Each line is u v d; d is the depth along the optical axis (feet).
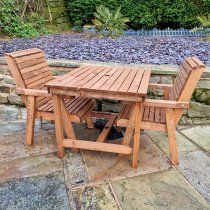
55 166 8.13
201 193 6.98
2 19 21.91
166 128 7.96
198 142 9.70
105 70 9.76
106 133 9.15
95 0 26.43
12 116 11.96
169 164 8.27
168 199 6.75
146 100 7.64
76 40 20.20
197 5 26.00
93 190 7.07
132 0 25.91
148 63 12.77
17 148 9.15
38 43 18.57
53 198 6.78
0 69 12.76
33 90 8.41
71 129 8.50
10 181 7.39
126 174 7.77
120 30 23.94
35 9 25.59
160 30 26.00
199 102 11.02
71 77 8.48
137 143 7.79
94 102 10.12
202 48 16.17
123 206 6.52
